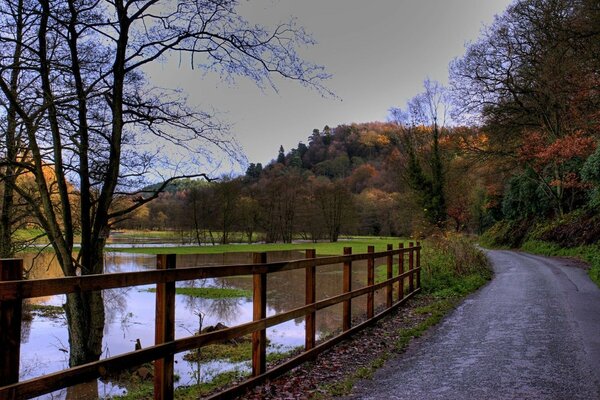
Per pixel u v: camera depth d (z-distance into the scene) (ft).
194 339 13.74
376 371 18.75
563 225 98.73
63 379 9.67
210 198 214.48
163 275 12.65
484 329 26.30
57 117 30.68
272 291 69.05
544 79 87.92
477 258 62.08
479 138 108.27
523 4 90.58
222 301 63.21
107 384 27.55
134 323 48.75
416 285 45.01
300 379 18.11
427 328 27.17
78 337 30.55
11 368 8.90
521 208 133.69
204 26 32.45
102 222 31.65
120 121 31.71
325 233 251.19
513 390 15.80
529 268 63.31
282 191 247.50
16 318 9.05
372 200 272.31
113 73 32.01
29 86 33.14
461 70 106.42
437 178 86.63
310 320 21.26
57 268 85.15
